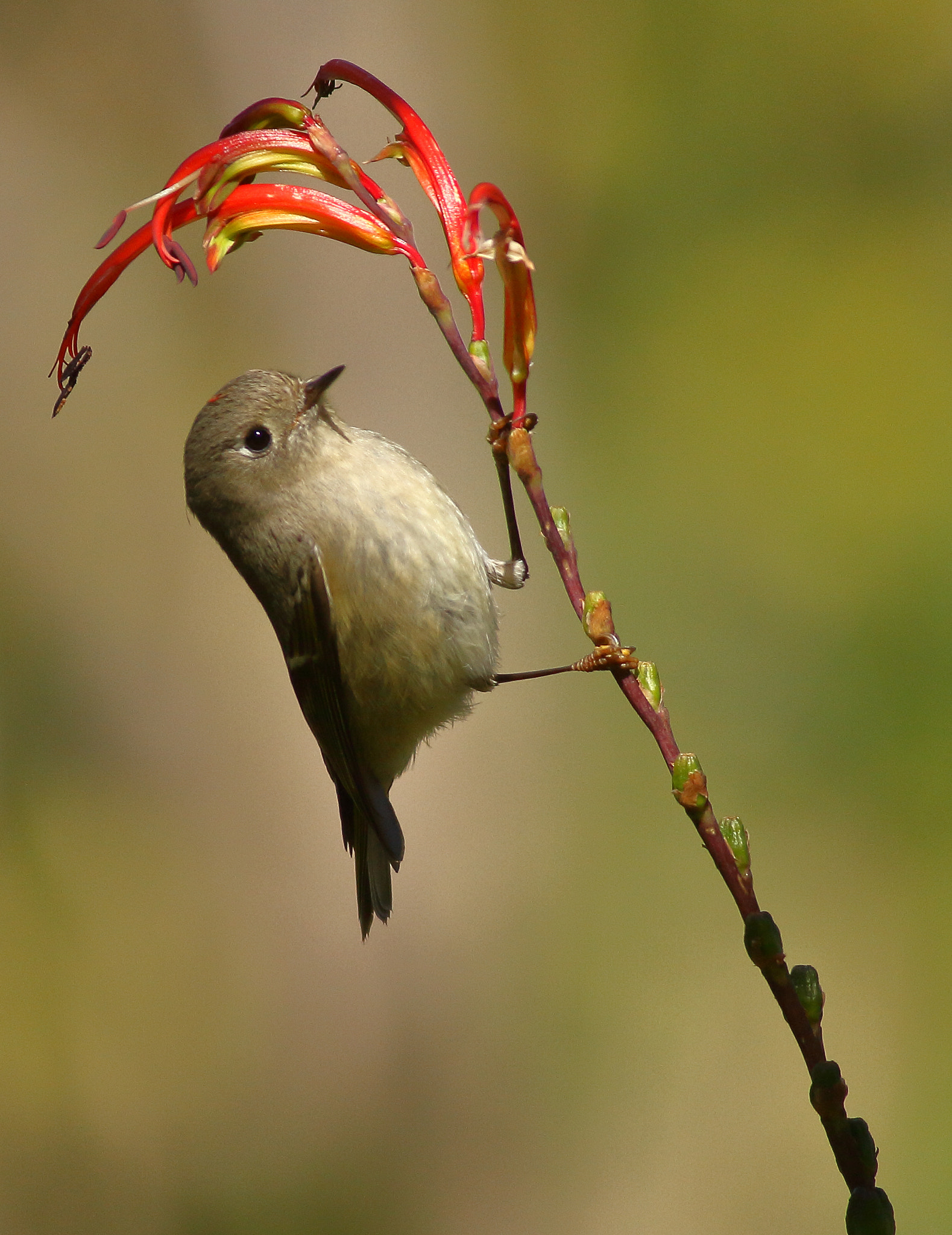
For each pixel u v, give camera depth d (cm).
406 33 1445
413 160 464
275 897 1277
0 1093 1323
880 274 1800
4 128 1544
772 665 1520
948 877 1373
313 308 1299
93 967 1329
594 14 1847
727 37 1866
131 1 1511
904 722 1453
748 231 1831
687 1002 1303
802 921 1373
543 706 1338
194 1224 1269
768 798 1440
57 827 1362
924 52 1867
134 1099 1305
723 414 1739
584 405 1747
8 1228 1286
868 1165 334
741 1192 1252
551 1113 1262
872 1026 1323
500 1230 1232
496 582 650
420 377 1284
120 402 1464
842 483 1648
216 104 1416
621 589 1593
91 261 1534
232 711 1331
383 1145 1245
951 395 1712
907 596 1535
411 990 1251
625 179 1833
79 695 1383
